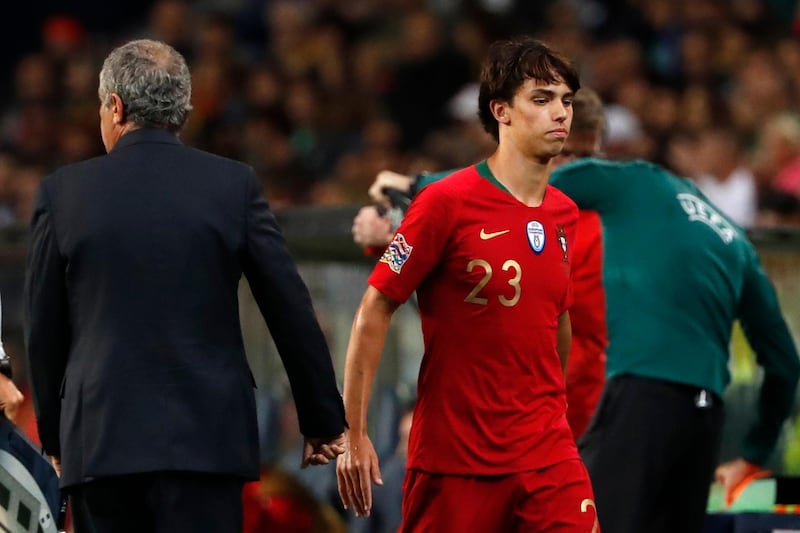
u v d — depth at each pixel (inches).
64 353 611.2
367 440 632.4
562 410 642.2
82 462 589.0
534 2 1924.2
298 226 932.6
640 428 697.6
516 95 628.4
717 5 1836.9
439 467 629.6
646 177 722.8
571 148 754.2
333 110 1845.5
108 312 592.1
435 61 1850.4
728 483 784.3
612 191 717.9
